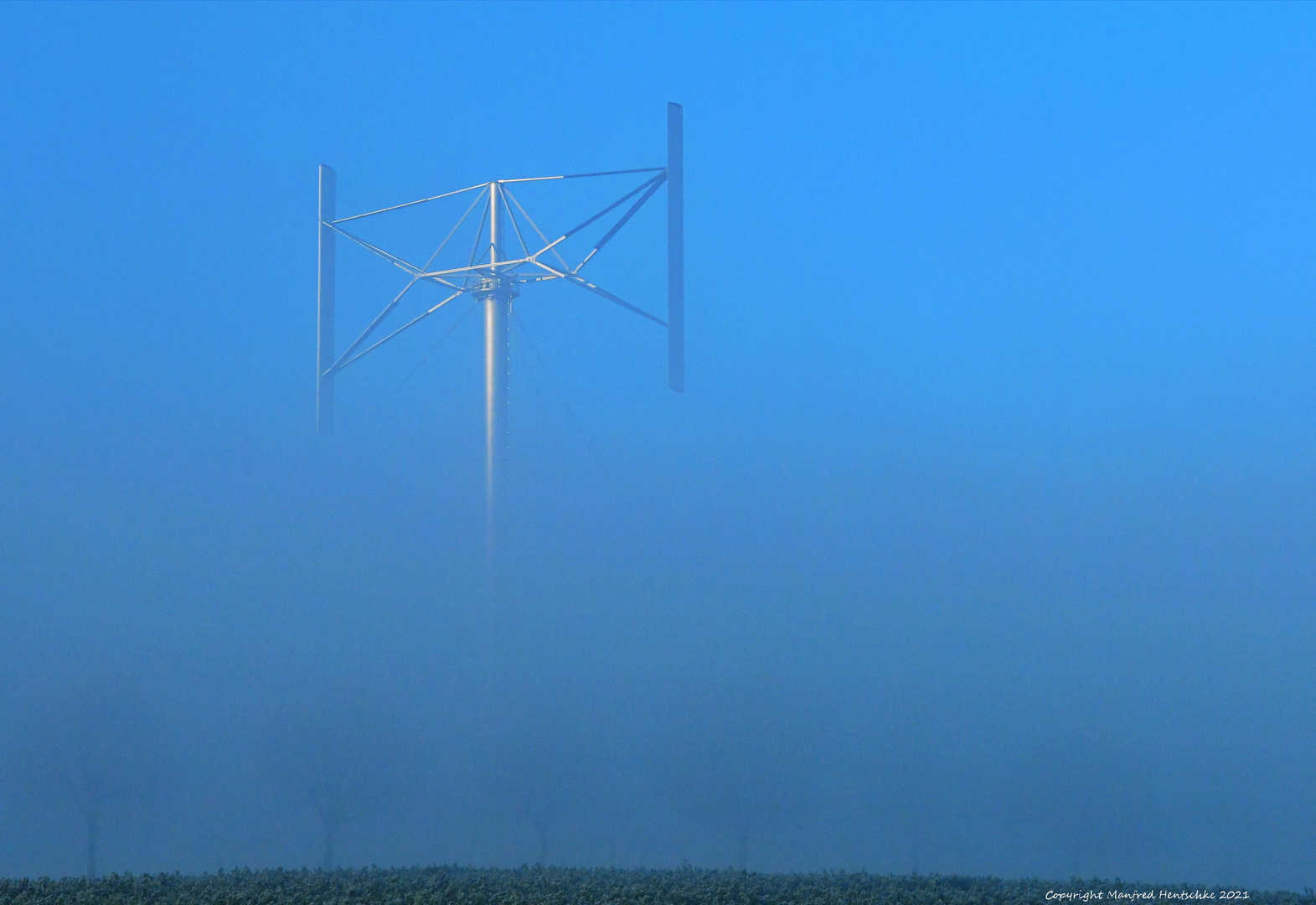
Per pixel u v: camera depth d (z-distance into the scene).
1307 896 24.95
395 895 21.86
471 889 22.38
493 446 53.78
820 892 23.97
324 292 54.88
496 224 51.75
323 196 55.41
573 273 48.00
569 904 21.45
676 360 45.03
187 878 24.58
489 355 52.41
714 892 22.86
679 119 46.75
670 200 46.66
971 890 24.80
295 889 22.50
